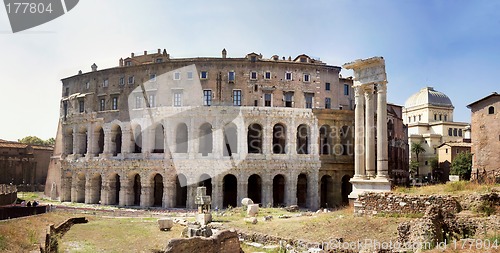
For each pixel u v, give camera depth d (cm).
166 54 8862
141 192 8256
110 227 5281
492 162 6794
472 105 7131
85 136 9675
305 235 3906
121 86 8875
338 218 4294
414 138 13775
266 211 6256
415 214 3850
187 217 6406
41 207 5431
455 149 11488
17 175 12812
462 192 4019
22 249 3052
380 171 5422
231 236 3338
